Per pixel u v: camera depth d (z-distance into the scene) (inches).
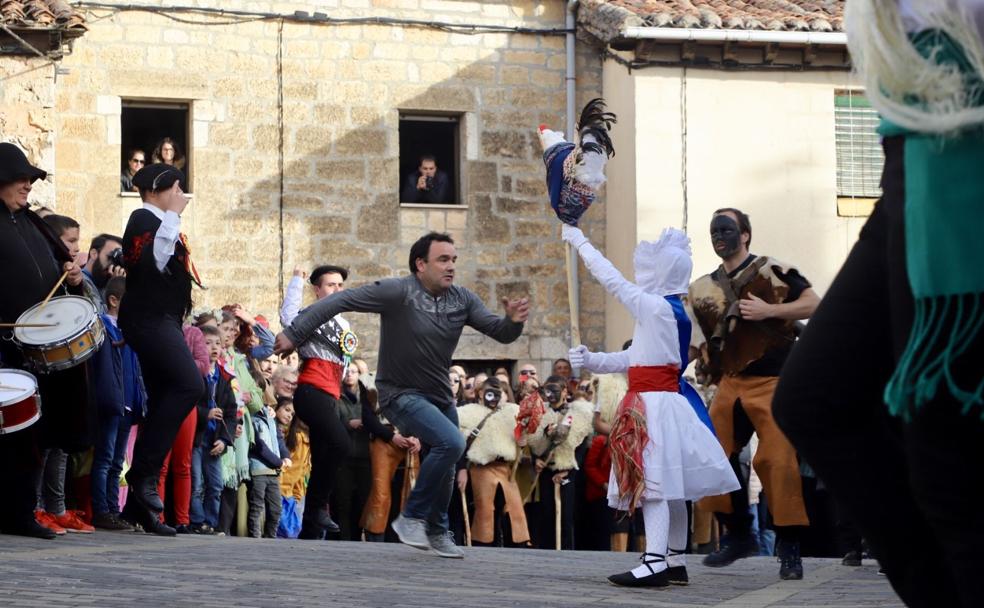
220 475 561.6
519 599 310.3
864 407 134.1
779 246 894.4
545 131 385.4
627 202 892.6
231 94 871.1
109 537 451.8
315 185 881.5
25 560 359.6
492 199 905.5
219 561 378.9
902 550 136.0
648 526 357.4
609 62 917.8
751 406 391.9
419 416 435.5
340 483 645.3
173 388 467.5
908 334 123.1
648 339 366.6
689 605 309.3
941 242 118.0
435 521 439.2
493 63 909.8
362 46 892.6
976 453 120.0
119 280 523.5
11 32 741.9
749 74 893.2
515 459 650.2
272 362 661.3
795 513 384.5
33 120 759.7
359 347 872.3
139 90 855.7
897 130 122.0
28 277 440.1
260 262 871.1
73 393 437.7
